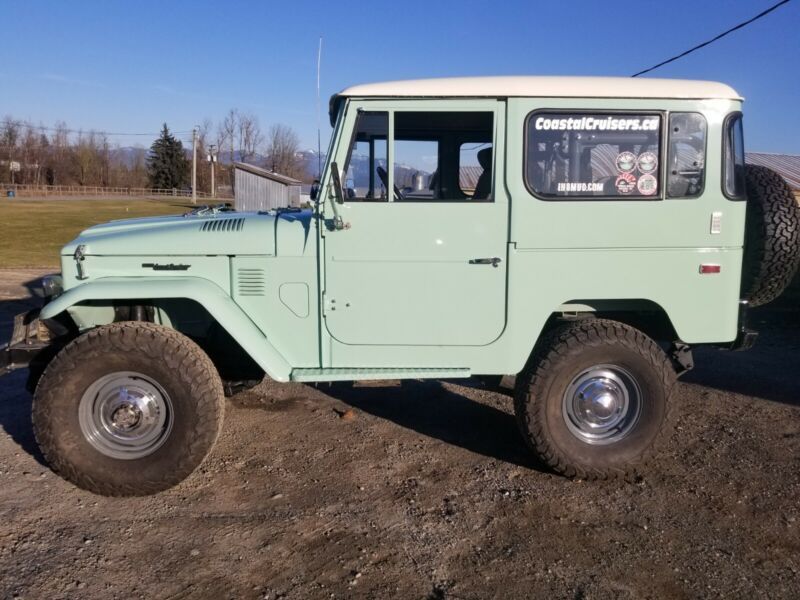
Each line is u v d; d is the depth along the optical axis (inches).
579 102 155.3
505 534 138.5
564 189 157.1
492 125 156.2
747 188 166.9
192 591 118.4
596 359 158.1
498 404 221.3
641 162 157.5
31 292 442.6
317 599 116.7
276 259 159.5
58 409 147.6
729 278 161.3
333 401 222.4
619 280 159.5
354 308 159.6
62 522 141.2
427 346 161.0
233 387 190.2
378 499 153.5
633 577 123.5
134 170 3858.3
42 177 3639.3
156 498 152.7
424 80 156.4
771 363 275.1
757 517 145.3
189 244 160.2
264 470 168.4
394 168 158.1
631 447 161.2
